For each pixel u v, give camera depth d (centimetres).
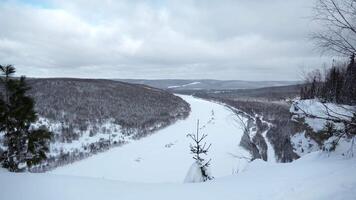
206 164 1619
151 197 864
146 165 6331
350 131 814
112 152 7288
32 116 1597
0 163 1495
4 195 802
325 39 640
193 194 882
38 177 985
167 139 8706
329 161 1055
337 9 608
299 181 849
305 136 2159
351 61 671
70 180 985
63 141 7569
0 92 1541
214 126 9362
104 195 866
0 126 1510
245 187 890
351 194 655
